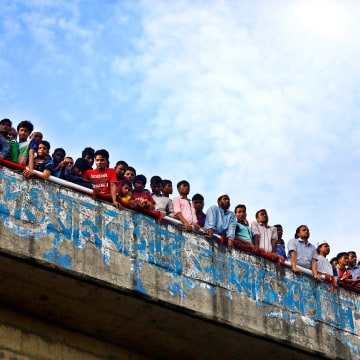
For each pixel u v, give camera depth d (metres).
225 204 12.54
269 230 13.25
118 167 12.37
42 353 10.52
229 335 11.42
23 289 10.10
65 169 11.59
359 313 13.17
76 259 10.04
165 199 12.50
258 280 12.01
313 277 12.94
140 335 11.28
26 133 11.62
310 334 12.21
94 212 10.59
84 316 10.73
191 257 11.32
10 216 9.70
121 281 10.34
